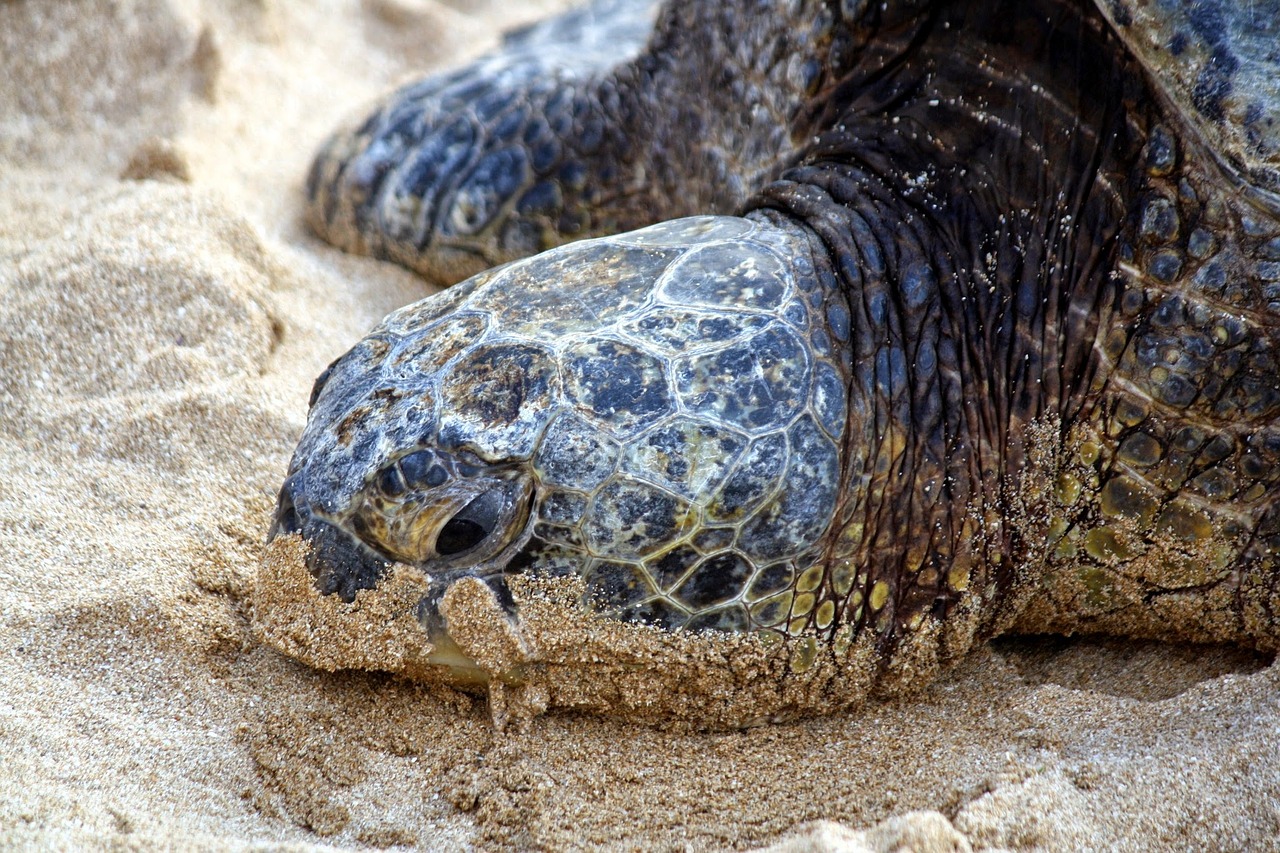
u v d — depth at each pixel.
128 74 3.67
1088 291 3.21
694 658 3.17
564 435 3.16
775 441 3.16
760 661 3.17
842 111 3.26
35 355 3.29
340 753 3.17
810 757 3.18
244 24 4.04
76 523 3.22
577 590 3.16
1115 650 3.23
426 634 3.17
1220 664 3.21
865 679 3.19
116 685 3.17
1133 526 3.21
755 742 3.18
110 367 3.29
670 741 3.18
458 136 3.39
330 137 3.43
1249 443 3.19
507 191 3.38
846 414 3.18
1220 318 3.19
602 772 3.17
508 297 3.19
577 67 3.42
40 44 3.67
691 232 3.21
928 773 3.16
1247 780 3.14
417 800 3.16
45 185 3.44
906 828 3.12
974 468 3.20
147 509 3.23
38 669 3.17
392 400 3.17
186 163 3.42
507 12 4.90
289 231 3.43
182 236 3.35
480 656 3.17
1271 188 3.17
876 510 3.18
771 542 3.16
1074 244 3.21
